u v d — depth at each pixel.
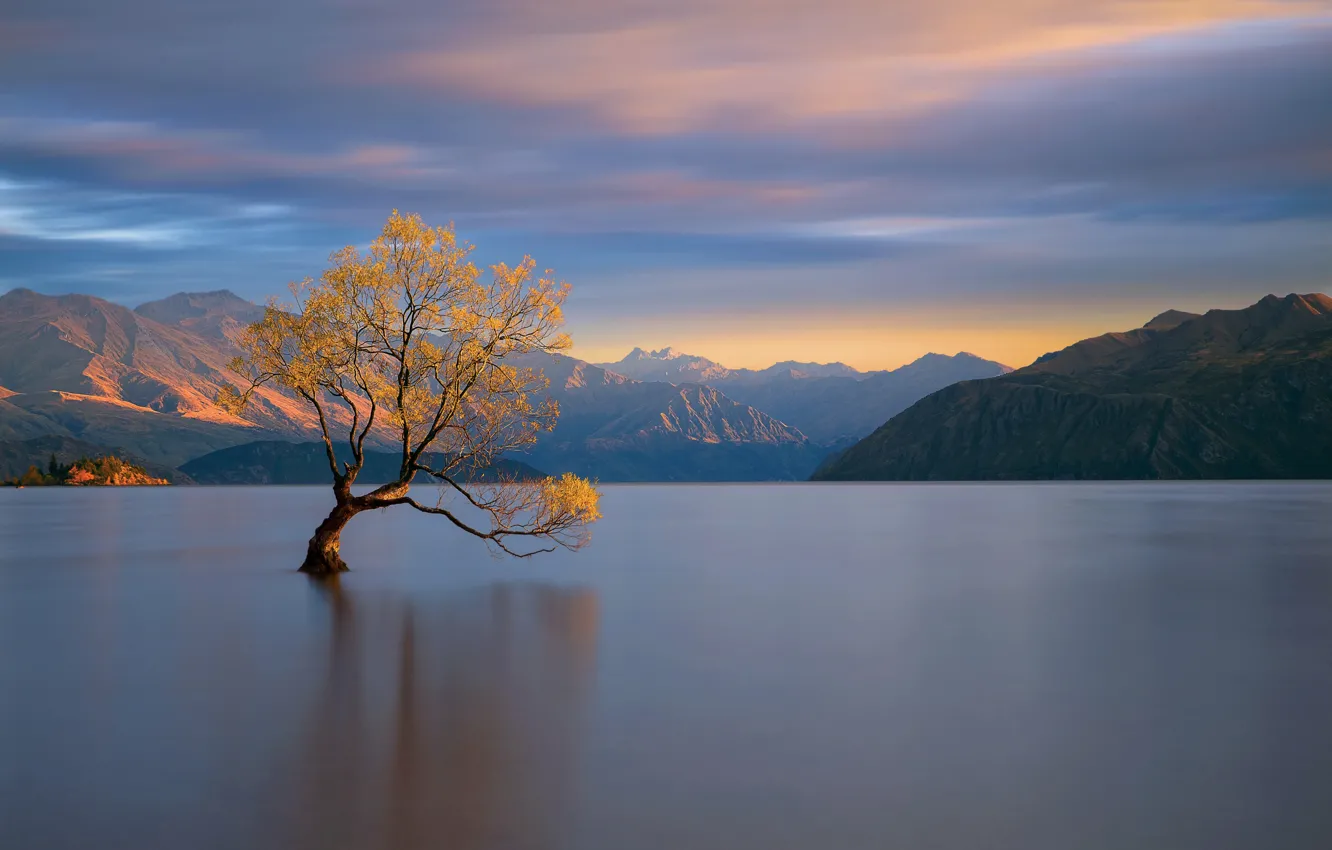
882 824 15.38
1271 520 109.25
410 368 47.75
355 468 52.31
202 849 14.38
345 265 46.84
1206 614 37.84
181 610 39.25
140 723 21.38
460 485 48.31
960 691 24.53
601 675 26.38
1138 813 15.91
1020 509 146.62
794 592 45.22
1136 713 22.31
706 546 75.38
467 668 27.33
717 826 15.29
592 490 47.16
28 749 19.33
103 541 83.81
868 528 101.19
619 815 15.73
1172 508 144.00
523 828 15.18
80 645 31.23
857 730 20.83
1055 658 28.84
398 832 15.02
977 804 16.31
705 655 29.30
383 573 54.09
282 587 47.38
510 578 51.22
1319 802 16.39
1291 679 25.92
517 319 47.41
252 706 22.86
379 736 20.25
